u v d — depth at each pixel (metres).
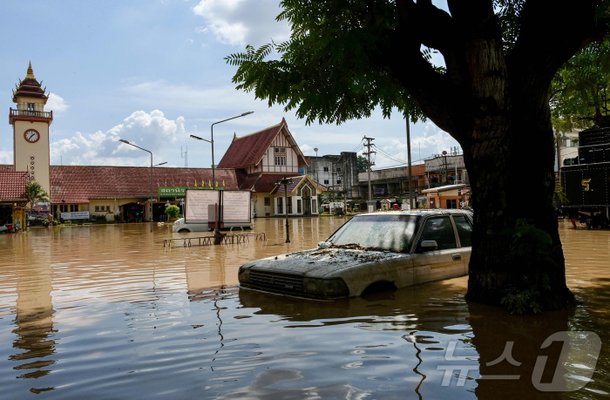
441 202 35.78
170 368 3.52
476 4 5.36
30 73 53.28
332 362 3.51
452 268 6.96
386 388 2.99
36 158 52.16
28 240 23.88
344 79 6.16
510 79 5.48
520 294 4.93
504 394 2.85
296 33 6.58
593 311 4.90
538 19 5.36
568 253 10.72
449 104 5.68
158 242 19.41
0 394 3.12
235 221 20.03
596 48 7.16
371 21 5.94
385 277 6.04
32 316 5.60
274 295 6.20
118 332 4.66
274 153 62.62
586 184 19.61
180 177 60.72
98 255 14.15
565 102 11.33
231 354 3.79
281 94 6.29
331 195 67.12
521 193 5.36
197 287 7.36
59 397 3.05
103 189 55.88
